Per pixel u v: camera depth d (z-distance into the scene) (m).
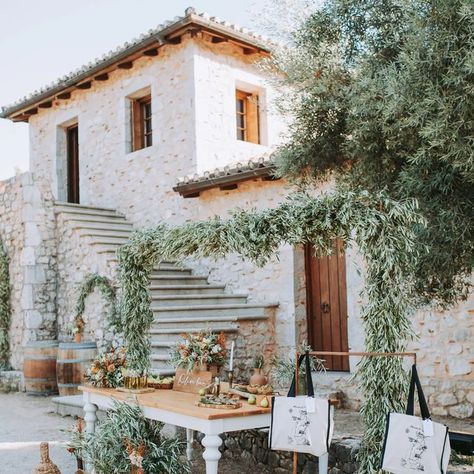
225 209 9.98
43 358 10.05
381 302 4.02
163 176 11.29
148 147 11.62
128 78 12.06
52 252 11.17
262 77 12.03
